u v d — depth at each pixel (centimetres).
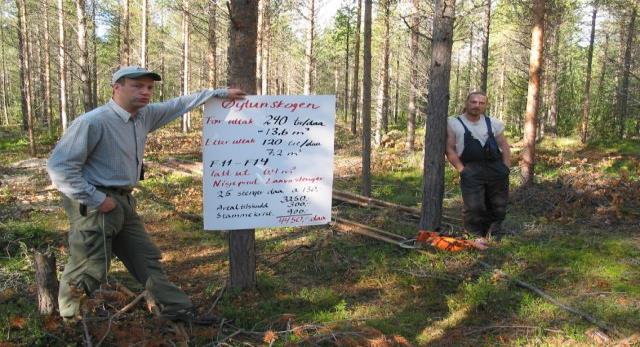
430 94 649
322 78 4244
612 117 2558
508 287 496
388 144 2031
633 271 541
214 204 423
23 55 2694
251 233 471
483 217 645
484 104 616
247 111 418
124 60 2378
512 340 399
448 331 416
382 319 433
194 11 1952
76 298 360
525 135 1047
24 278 517
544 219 779
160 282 391
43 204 963
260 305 456
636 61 2030
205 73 3269
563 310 446
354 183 1211
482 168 624
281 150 429
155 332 371
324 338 383
